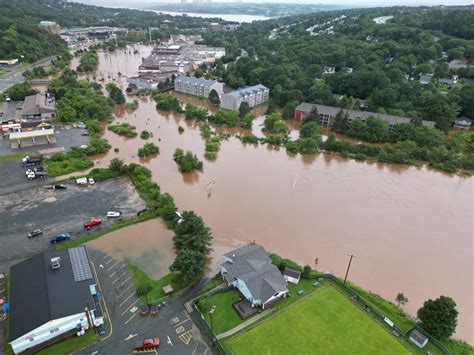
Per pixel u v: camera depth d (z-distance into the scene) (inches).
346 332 2482.8
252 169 5004.9
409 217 3969.0
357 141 6038.4
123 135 5994.1
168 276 2947.8
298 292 2795.3
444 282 3038.9
